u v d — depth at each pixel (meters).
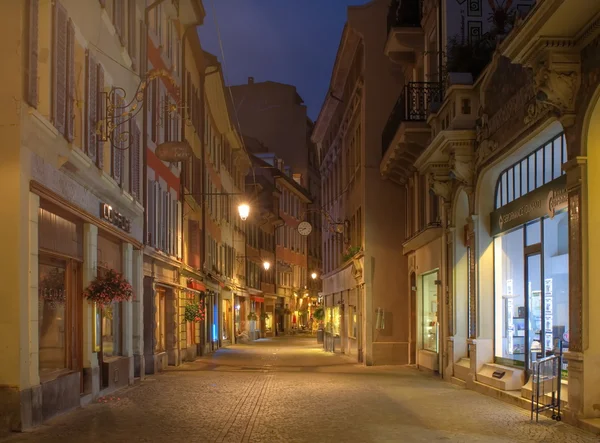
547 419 10.73
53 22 10.73
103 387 14.02
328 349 34.25
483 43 16.70
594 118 9.86
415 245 22.47
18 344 9.46
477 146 15.40
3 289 9.48
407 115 19.80
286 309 64.25
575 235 10.18
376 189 25.53
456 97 15.61
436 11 18.56
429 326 21.66
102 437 9.12
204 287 28.94
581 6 9.06
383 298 25.02
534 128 11.80
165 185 21.80
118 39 15.36
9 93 9.57
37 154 10.25
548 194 11.93
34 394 9.85
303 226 34.91
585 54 9.92
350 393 14.56
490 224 15.37
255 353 32.25
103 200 14.13
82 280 12.88
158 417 10.99
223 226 39.12
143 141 18.48
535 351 12.79
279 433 9.55
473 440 8.99
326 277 39.19
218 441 8.95
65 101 11.34
